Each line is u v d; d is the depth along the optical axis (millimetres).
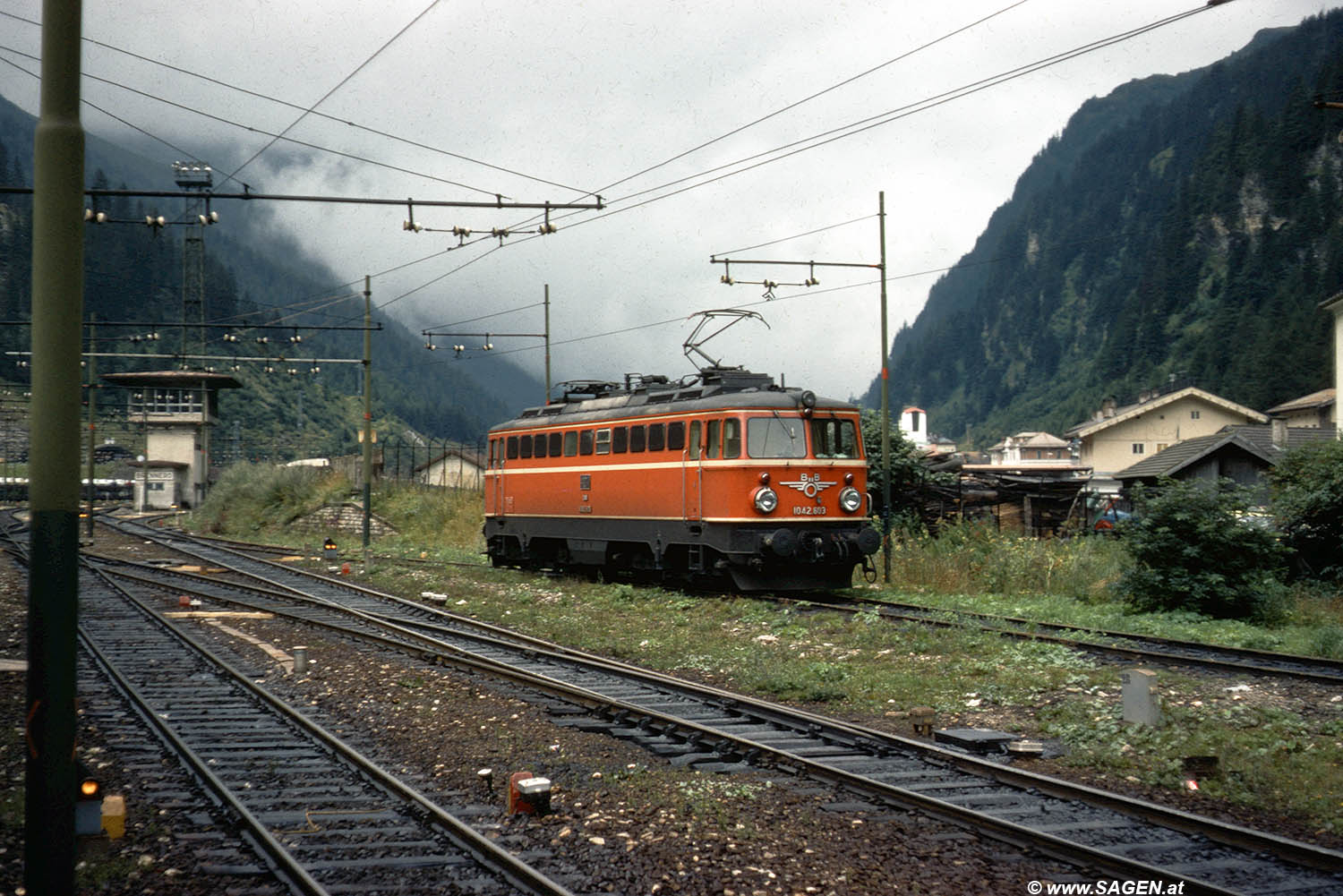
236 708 12070
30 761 5391
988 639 15430
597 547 24281
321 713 11859
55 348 5473
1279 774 8977
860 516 21281
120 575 28594
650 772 9289
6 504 80375
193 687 13281
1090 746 10047
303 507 50031
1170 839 7395
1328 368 102750
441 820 7770
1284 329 112500
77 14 5660
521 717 11570
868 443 30516
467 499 44906
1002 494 33438
